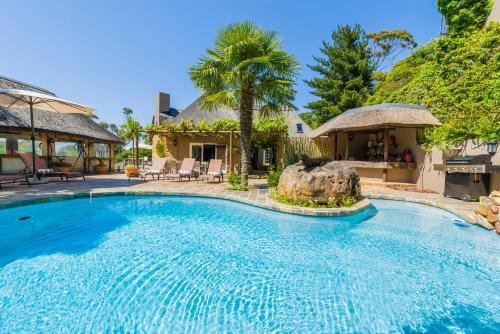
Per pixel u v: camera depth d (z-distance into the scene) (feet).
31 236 15.12
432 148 30.40
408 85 44.04
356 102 76.28
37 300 8.87
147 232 16.29
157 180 38.09
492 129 23.86
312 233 16.49
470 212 18.22
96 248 13.55
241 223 18.39
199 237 15.57
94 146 60.44
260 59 24.04
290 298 9.37
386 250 13.94
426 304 9.12
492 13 32.48
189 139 55.16
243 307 8.77
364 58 81.05
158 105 78.43
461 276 11.14
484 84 29.22
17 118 38.04
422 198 24.53
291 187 21.72
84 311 8.36
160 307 8.68
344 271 11.52
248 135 29.12
